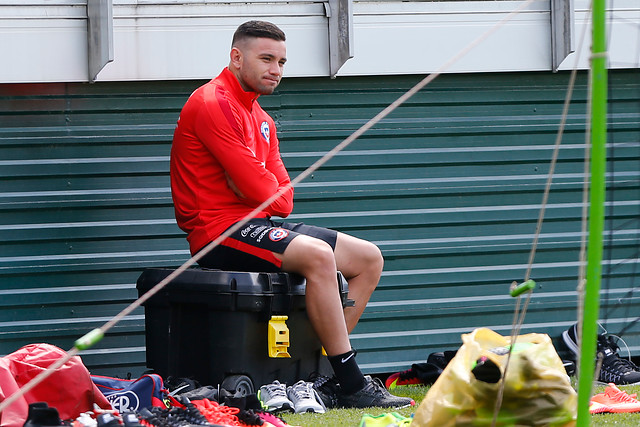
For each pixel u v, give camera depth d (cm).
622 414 1478
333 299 1603
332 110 2114
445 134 2167
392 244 2134
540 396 996
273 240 1616
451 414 1003
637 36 2220
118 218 2008
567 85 2230
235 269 1667
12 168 1953
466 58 2156
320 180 2103
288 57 2067
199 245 1688
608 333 2184
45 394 1285
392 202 2139
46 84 1972
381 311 2120
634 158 2231
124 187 2012
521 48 2181
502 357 1008
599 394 1599
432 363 1998
